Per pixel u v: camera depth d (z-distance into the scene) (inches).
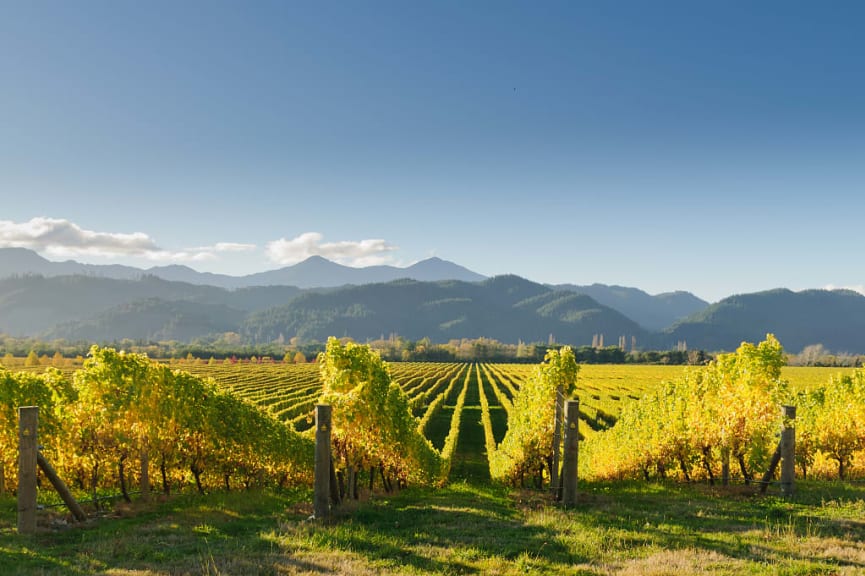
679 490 542.6
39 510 411.2
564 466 460.8
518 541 346.0
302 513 442.9
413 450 650.8
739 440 549.3
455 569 293.4
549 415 617.0
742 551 319.0
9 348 6806.1
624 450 687.7
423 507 470.6
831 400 663.1
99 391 485.4
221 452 584.1
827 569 283.3
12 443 489.1
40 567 288.2
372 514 433.1
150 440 506.0
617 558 311.0
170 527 383.9
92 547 331.0
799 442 639.1
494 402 2075.5
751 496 489.7
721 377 598.5
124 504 471.5
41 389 500.1
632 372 3705.7
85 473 525.0
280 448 633.6
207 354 6811.0
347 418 507.8
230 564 291.7
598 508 444.5
